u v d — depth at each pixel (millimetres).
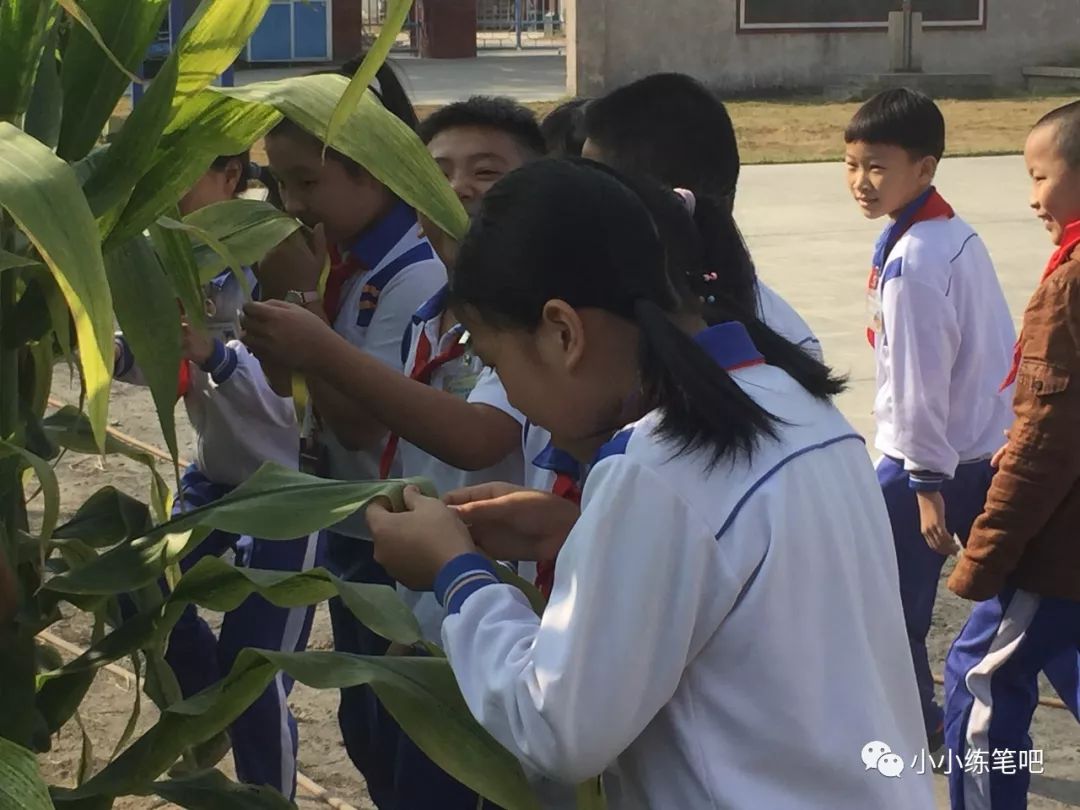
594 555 1439
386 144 1596
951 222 3301
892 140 3252
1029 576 2641
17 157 1326
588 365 1526
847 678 1502
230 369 2736
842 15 22438
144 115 1544
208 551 2938
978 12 22719
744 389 1545
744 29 22047
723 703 1472
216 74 1614
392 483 1746
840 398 6156
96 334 1311
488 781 1625
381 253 2582
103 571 1703
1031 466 2555
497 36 37938
